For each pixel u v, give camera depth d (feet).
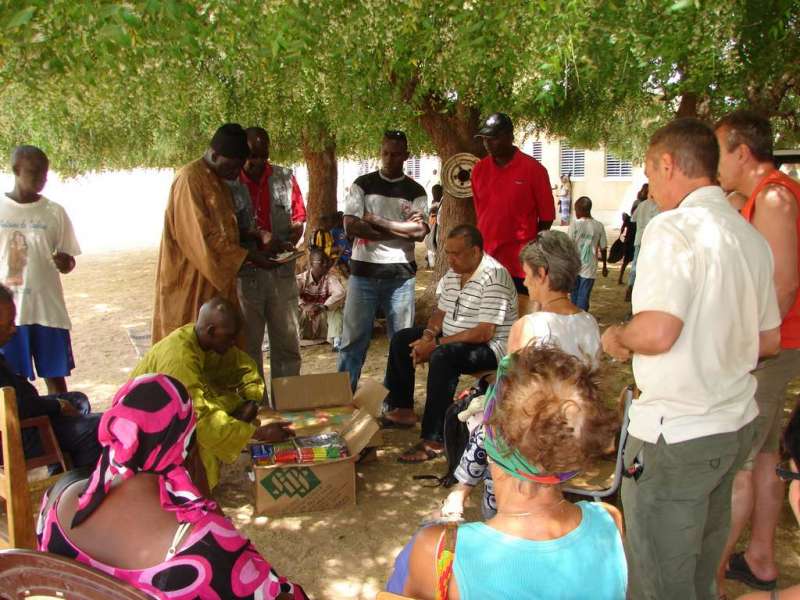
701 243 7.65
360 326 19.11
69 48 11.62
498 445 5.34
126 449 6.09
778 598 5.20
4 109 27.81
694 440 7.73
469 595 5.24
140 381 6.39
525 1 14.93
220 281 15.07
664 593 8.20
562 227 88.79
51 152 36.14
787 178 9.95
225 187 15.49
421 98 24.44
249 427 13.11
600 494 10.55
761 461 11.09
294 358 18.40
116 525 6.16
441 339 16.31
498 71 19.45
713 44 17.04
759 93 25.70
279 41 12.89
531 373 5.41
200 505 6.31
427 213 19.24
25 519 9.37
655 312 7.55
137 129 38.37
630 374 21.77
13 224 17.13
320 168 43.75
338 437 14.94
